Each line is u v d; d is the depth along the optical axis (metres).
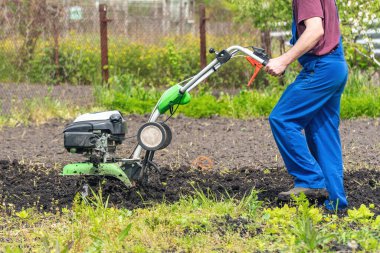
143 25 23.17
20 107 17.62
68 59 22.16
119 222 8.08
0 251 7.45
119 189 9.44
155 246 7.41
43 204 9.34
